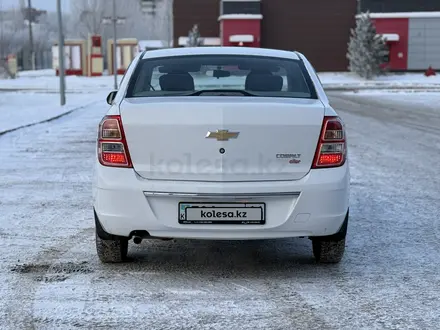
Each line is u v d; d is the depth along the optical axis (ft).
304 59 18.49
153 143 14.67
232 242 19.38
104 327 12.72
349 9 173.58
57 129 52.80
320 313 13.50
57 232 20.10
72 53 188.34
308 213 14.70
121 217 14.75
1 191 26.73
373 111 72.43
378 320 13.12
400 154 38.60
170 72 17.16
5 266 16.57
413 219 22.08
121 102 15.66
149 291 14.80
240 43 168.55
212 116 14.53
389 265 16.89
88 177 30.27
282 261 17.33
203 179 14.58
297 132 14.73
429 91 110.63
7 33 280.51
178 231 14.67
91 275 15.93
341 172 15.06
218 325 12.82
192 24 181.57
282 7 174.29
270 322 12.99
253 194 14.49
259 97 15.96
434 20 164.25
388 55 166.20
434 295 14.62
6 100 92.43
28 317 13.23
